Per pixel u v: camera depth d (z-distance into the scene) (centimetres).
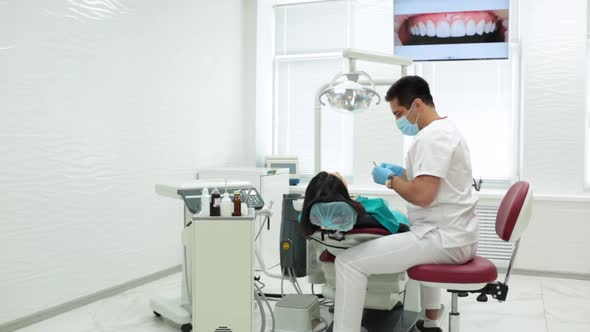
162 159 354
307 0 480
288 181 429
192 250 197
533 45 381
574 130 375
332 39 479
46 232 261
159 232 354
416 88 208
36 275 256
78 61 280
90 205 290
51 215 264
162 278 357
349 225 192
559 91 377
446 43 416
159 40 350
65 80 272
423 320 244
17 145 245
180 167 375
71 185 276
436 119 207
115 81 309
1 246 238
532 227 378
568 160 377
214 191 200
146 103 337
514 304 301
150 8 340
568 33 375
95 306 287
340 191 197
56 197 267
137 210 330
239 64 462
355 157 430
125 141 318
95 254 295
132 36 323
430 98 210
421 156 194
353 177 433
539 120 381
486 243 392
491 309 290
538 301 307
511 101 423
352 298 197
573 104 376
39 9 255
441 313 267
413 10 418
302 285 334
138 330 249
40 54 256
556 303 303
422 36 419
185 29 380
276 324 236
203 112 405
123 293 315
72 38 276
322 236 204
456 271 182
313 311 241
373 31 428
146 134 338
